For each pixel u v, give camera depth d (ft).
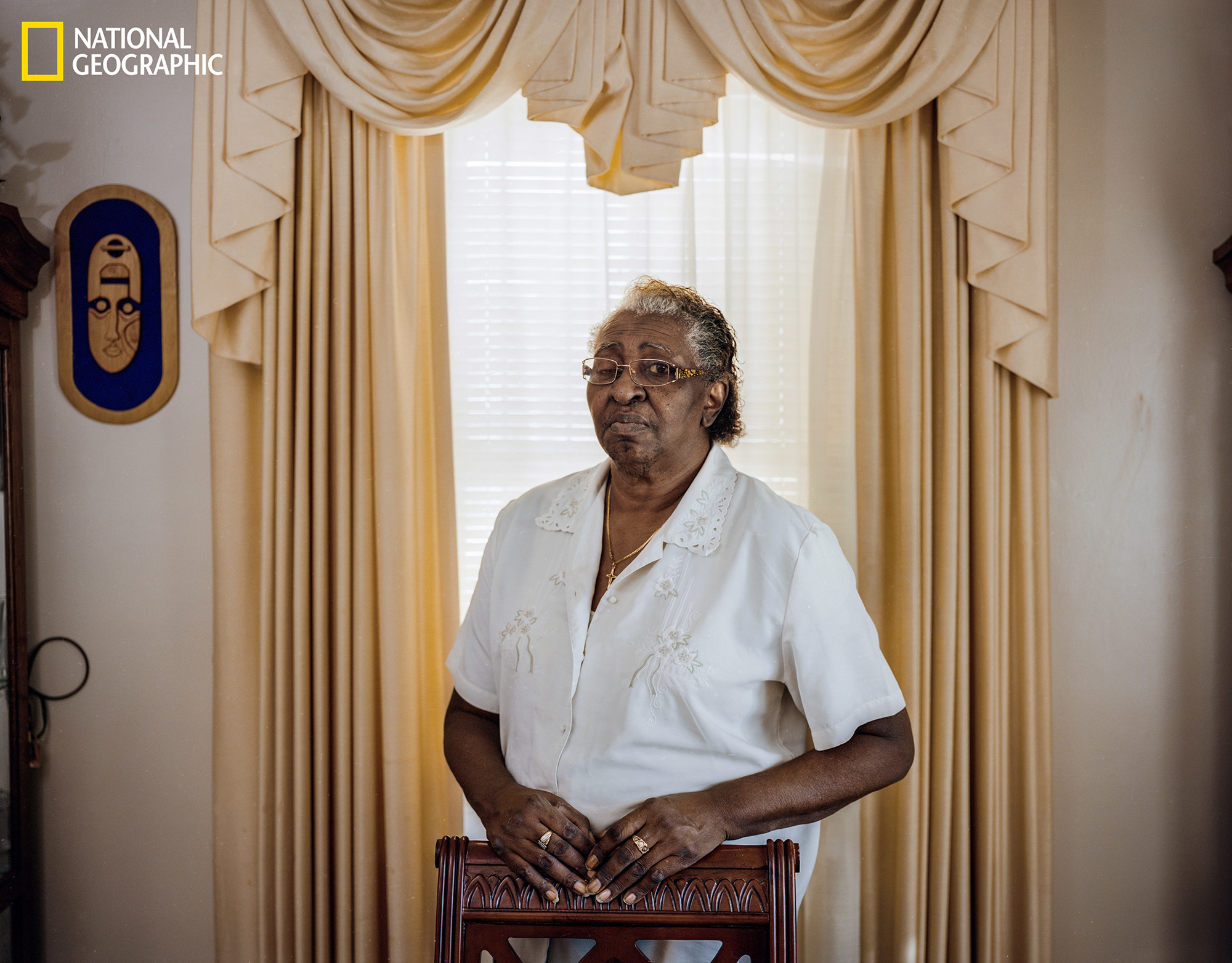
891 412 6.81
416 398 6.86
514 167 7.16
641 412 4.59
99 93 7.30
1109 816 7.13
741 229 6.95
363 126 6.72
